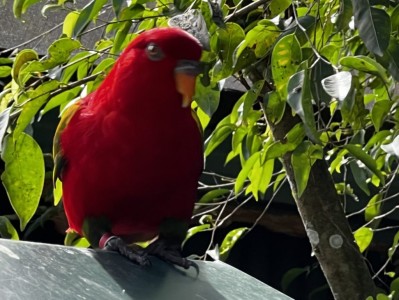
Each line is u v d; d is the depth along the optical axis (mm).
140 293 2348
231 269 2768
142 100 2648
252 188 3463
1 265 2197
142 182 2727
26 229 4562
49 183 4199
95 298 2229
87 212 2842
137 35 2969
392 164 4316
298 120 3359
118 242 2621
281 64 2850
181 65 2631
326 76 2695
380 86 3453
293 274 4430
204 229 3914
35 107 3119
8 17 4348
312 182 3488
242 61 3041
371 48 2574
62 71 3285
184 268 2666
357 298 3500
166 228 2846
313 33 3027
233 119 3412
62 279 2252
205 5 2826
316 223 3500
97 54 3287
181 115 2695
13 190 3096
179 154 2721
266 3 3221
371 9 2607
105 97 2730
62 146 2830
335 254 3500
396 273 4820
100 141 2703
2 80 3967
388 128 3967
